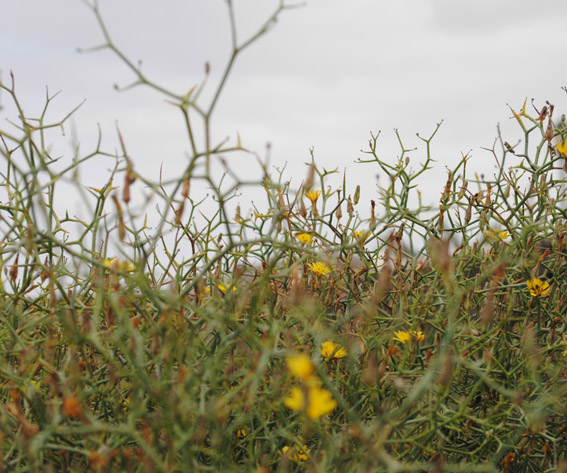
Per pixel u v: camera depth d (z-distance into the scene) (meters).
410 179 1.99
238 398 1.31
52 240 1.25
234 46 1.18
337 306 1.84
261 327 1.43
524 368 1.63
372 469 1.18
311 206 1.88
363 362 1.53
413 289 1.86
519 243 1.79
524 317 1.81
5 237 1.47
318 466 1.16
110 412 1.50
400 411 1.11
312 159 1.91
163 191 1.67
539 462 1.73
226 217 1.29
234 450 1.49
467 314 1.55
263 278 1.28
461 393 1.72
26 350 1.30
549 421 1.68
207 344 1.45
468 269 1.94
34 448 1.09
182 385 1.12
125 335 1.36
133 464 1.36
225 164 1.22
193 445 1.23
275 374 1.43
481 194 1.95
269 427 1.46
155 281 1.83
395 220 1.91
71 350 1.25
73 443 1.27
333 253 1.64
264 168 1.23
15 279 1.45
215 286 1.58
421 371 1.40
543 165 1.88
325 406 1.05
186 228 1.78
